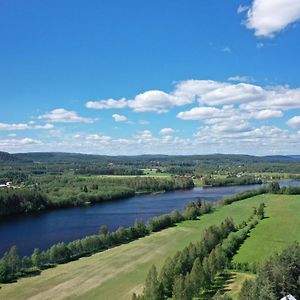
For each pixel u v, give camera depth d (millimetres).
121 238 161500
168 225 190875
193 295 90875
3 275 114812
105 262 131625
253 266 110000
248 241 146500
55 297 102562
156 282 89875
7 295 104250
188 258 103750
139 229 171375
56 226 197125
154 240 162000
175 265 97812
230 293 93625
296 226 174625
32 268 126062
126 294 102438
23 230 188000
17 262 120688
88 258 137500
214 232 135000
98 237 150625
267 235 156625
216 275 108875
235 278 105625
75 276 117812
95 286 109312
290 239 149000
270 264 83875
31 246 156875
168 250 145750
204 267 97812
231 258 122688
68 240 166250
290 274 79312
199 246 113750
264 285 77125
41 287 109500
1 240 167000
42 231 185125
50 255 131625
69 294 104188
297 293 79062
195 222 197750
